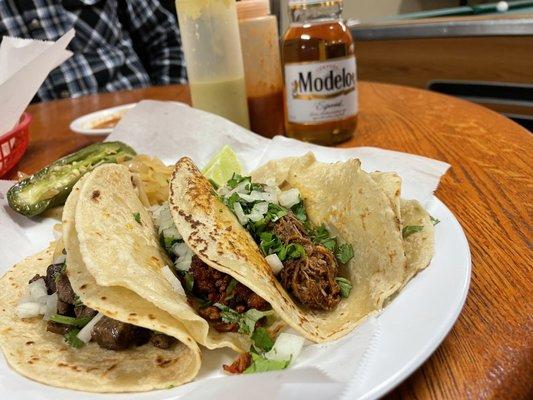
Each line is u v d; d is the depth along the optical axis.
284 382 0.17
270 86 0.45
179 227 0.24
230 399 0.16
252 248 0.25
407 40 0.79
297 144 0.37
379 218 0.24
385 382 0.15
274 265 0.25
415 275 0.21
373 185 0.25
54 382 0.19
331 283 0.24
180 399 0.17
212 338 0.21
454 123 0.42
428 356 0.16
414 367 0.16
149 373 0.20
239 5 0.43
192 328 0.21
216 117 0.42
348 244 0.26
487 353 0.17
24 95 0.39
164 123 0.43
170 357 0.21
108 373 0.20
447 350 0.18
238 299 0.24
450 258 0.21
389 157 0.33
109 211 0.26
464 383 0.16
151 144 0.43
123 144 0.41
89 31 0.82
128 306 0.21
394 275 0.21
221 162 0.36
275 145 0.38
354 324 0.21
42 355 0.22
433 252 0.22
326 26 0.39
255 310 0.23
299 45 0.39
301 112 0.41
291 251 0.25
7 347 0.22
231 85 0.43
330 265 0.25
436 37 0.74
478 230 0.26
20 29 0.79
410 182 0.29
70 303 0.24
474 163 0.34
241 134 0.41
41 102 0.73
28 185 0.35
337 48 0.39
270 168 0.33
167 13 0.93
